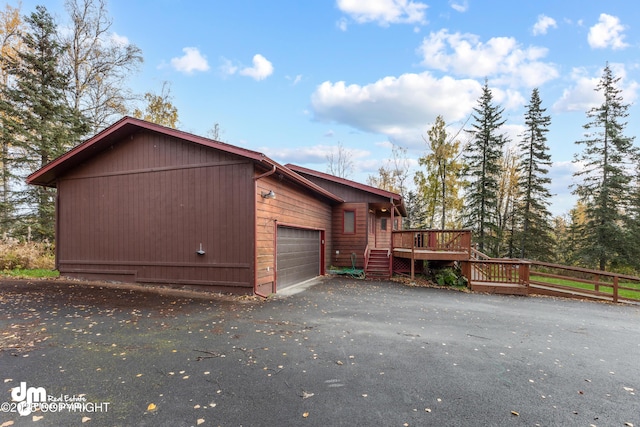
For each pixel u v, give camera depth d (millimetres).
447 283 11781
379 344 4852
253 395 3182
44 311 6133
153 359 4031
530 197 21594
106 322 5562
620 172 18750
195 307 6859
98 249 9609
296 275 11156
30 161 14688
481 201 21547
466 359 4328
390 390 3352
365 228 15336
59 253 10055
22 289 8109
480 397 3262
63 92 15875
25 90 14086
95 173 9703
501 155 21922
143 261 9102
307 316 6461
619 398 3332
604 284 9992
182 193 8781
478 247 21922
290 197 10508
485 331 5801
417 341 5055
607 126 18953
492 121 21578
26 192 15305
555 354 4652
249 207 8180
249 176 8188
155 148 9094
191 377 3555
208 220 8531
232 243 8312
